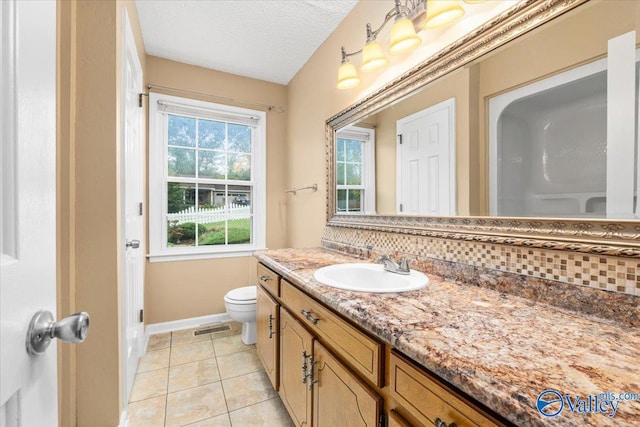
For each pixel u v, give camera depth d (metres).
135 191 1.92
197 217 2.68
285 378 1.41
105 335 1.30
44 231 0.47
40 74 0.46
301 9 1.86
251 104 2.83
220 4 1.82
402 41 1.23
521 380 0.47
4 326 0.36
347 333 0.88
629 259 0.71
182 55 2.42
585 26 0.80
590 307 0.77
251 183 2.91
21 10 0.42
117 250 1.31
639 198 0.70
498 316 0.76
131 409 1.55
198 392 1.69
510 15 0.96
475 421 0.50
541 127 0.89
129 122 1.70
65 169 1.21
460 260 1.14
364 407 0.81
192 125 2.65
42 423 0.46
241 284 2.79
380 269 1.32
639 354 0.56
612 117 0.75
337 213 2.00
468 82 1.11
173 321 2.52
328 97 2.14
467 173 1.12
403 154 1.44
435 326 0.69
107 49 1.30
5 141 0.39
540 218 0.89
